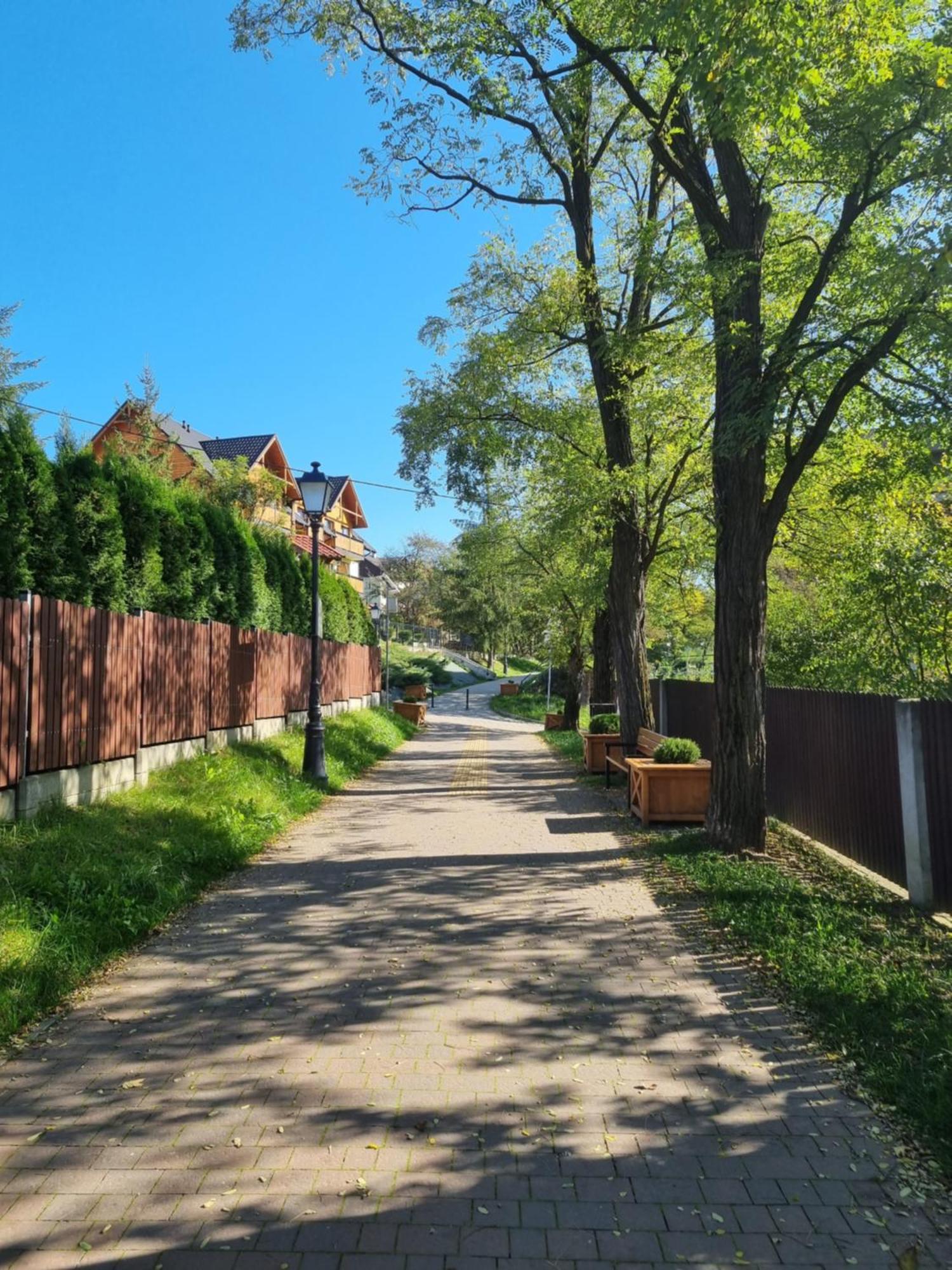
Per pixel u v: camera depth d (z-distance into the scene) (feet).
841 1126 12.21
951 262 21.93
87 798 29.32
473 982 17.80
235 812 33.06
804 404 32.96
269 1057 14.33
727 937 20.67
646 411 48.08
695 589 83.71
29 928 18.06
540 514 70.79
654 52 30.83
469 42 34.55
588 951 19.75
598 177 51.29
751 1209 10.33
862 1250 9.63
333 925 21.81
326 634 79.87
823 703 31.42
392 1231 9.86
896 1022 14.99
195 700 41.37
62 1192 10.55
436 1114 12.47
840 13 23.30
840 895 24.76
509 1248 9.61
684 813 35.91
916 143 25.88
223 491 87.56
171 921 22.11
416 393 53.11
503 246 51.13
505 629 237.04
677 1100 12.91
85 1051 14.57
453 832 35.04
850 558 44.50
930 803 23.36
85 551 35.58
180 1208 10.23
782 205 36.65
